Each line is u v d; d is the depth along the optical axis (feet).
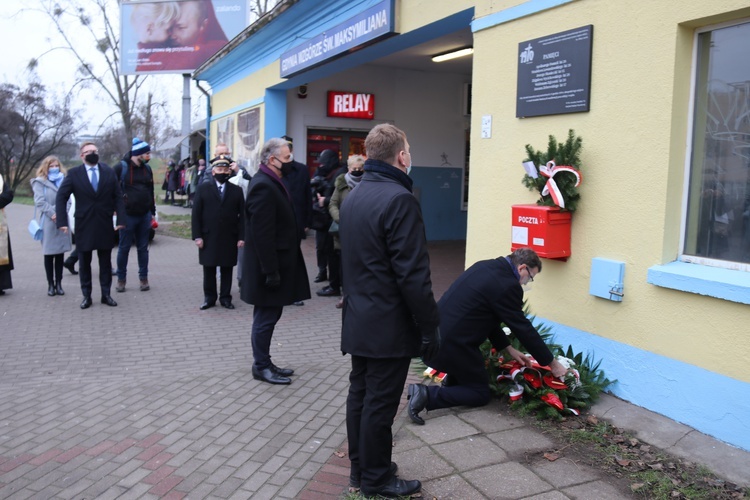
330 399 14.80
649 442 12.09
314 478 11.12
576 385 13.61
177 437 12.78
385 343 9.59
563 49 14.89
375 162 9.94
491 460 11.51
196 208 23.40
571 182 14.51
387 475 10.25
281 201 15.24
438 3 20.30
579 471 11.10
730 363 11.57
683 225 13.16
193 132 72.02
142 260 27.84
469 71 42.01
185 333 20.85
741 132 12.17
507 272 13.09
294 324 21.83
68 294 27.14
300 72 32.24
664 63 12.71
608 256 14.14
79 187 23.59
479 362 13.60
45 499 10.44
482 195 17.99
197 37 70.54
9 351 18.84
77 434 12.96
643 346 13.34
